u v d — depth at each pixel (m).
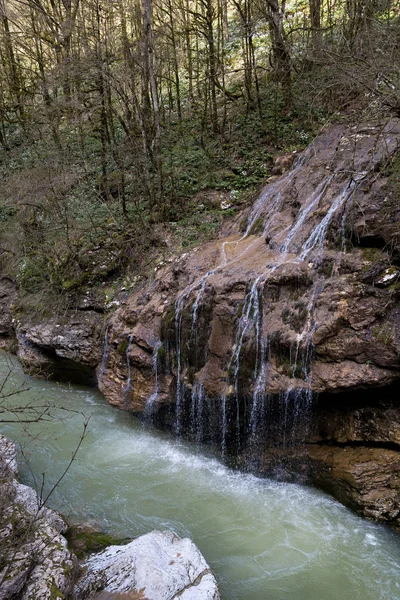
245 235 9.46
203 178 11.49
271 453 7.06
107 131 12.63
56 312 10.40
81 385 10.30
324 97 10.48
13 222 12.22
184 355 7.80
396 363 6.05
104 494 6.65
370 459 6.30
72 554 4.82
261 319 7.14
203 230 10.21
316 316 6.62
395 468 6.14
